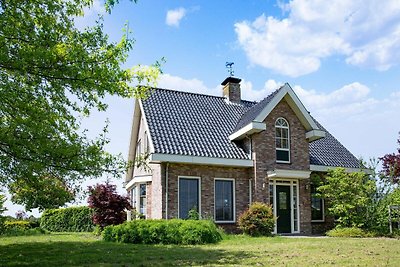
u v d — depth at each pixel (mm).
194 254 10734
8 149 9828
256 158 19078
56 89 10438
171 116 20094
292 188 20016
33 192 11141
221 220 18812
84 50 10445
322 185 20234
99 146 10961
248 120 19766
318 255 10023
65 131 10805
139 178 20422
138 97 12391
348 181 18812
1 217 19906
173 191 17984
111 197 19969
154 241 14656
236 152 19469
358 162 22375
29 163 9820
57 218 28453
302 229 19703
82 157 10461
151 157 17297
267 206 17734
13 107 9852
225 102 23578
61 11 11094
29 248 13391
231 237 16484
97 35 11078
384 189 18875
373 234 17266
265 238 16016
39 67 9609
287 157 19891
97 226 20953
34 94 10414
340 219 19000
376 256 9719
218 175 19047
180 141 18578
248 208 18750
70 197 11273
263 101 20750
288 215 19750
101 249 12555
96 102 11406
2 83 9750
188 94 22734
